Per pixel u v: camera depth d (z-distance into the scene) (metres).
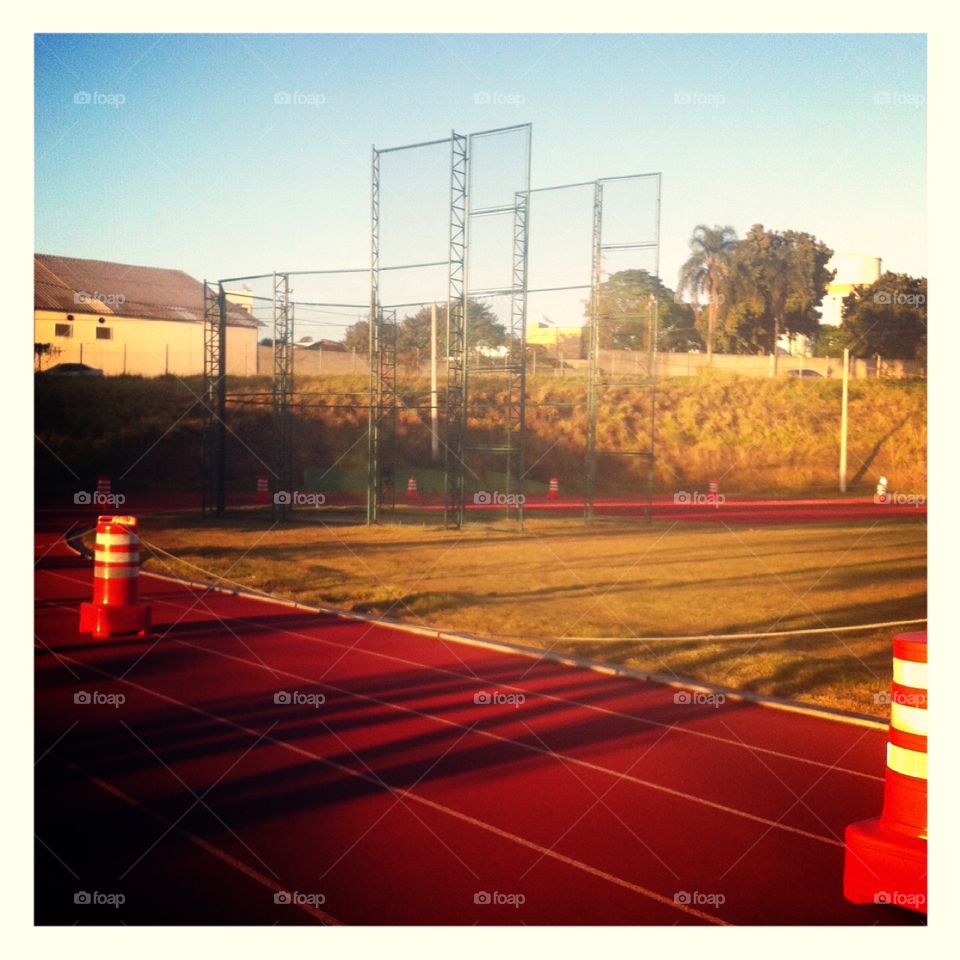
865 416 55.94
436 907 4.93
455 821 5.97
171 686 9.05
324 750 7.27
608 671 9.92
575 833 5.83
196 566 17.19
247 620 12.39
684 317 61.81
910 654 5.20
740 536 25.00
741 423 53.81
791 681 9.62
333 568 17.45
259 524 25.86
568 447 48.22
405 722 8.04
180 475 38.41
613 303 32.28
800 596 15.49
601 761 7.13
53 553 18.94
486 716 8.25
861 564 19.72
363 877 5.23
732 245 61.81
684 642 11.56
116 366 43.28
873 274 66.06
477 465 44.41
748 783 6.73
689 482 48.16
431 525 25.97
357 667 9.96
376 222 24.70
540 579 16.70
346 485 37.88
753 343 62.62
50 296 42.41
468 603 13.93
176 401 41.94
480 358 27.38
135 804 6.16
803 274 61.72
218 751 7.21
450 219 23.62
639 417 52.25
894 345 62.41
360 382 43.06
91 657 10.12
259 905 4.93
